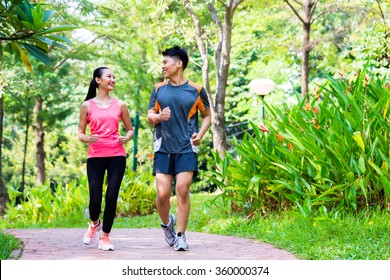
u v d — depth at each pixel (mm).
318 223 8211
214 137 20672
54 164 39656
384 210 8461
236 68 35156
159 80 27453
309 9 22938
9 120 31188
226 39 19938
